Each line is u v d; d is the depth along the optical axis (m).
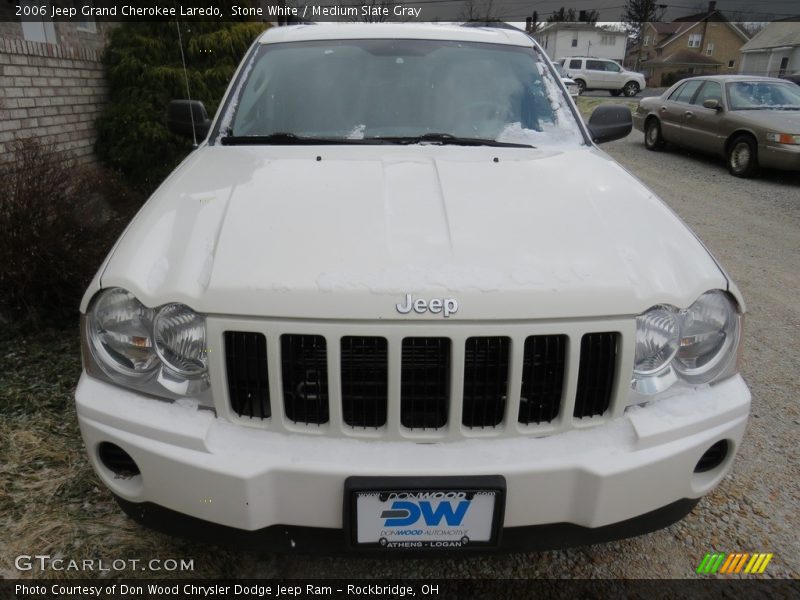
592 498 1.64
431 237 1.79
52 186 3.39
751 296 4.71
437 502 1.59
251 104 2.88
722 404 1.78
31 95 5.27
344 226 1.83
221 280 1.64
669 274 1.77
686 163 10.53
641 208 2.10
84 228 3.56
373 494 1.57
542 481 1.61
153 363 1.69
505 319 1.58
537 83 3.02
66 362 3.22
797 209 7.51
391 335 1.56
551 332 1.60
